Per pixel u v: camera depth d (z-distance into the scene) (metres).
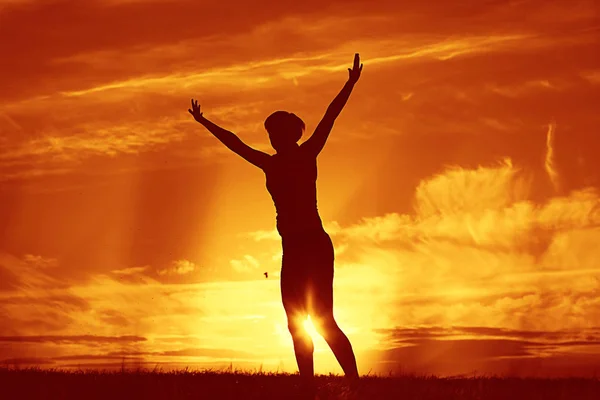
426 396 7.79
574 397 8.02
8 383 8.87
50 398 8.00
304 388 7.61
